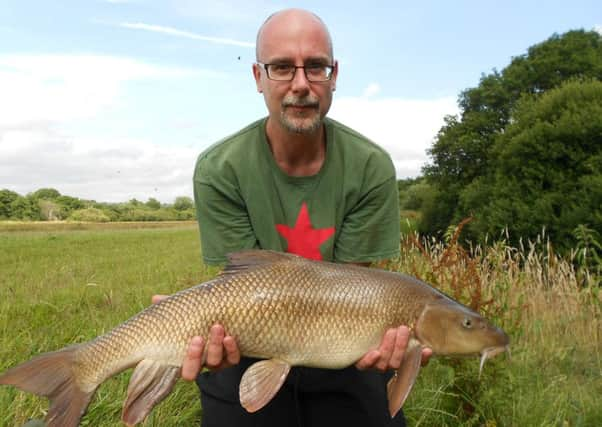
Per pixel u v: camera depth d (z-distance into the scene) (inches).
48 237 315.6
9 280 117.0
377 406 34.0
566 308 65.9
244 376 28.3
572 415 41.9
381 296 29.5
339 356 29.1
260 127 35.4
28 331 56.2
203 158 36.4
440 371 45.2
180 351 27.5
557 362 55.4
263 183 35.2
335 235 36.3
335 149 35.3
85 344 27.5
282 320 28.2
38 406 38.7
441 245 65.1
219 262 36.5
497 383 39.9
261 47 34.0
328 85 33.6
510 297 56.5
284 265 29.1
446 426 39.5
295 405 33.8
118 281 118.9
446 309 30.1
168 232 418.9
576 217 180.4
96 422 38.5
